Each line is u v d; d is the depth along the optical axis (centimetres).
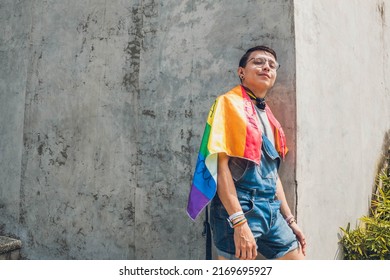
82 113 336
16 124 378
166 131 291
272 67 224
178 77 287
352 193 334
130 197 307
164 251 289
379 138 409
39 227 357
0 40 396
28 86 371
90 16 336
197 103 277
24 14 379
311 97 266
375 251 304
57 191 347
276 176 224
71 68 345
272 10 252
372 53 400
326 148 289
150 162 298
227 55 267
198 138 276
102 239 320
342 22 327
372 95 395
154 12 302
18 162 374
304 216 253
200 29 279
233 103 212
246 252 191
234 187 202
